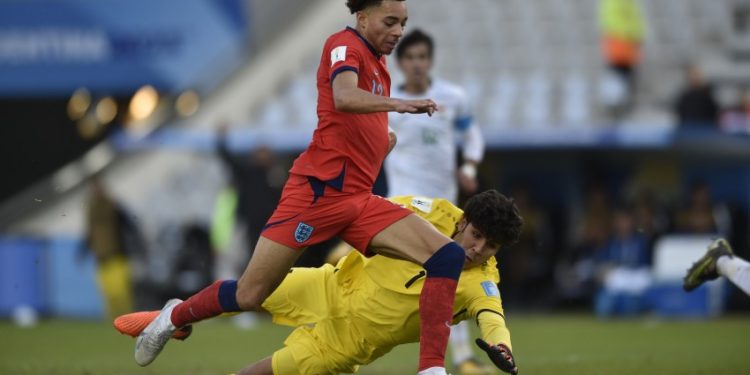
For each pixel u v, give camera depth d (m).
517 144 60.34
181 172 69.56
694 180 64.19
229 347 40.62
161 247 60.66
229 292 21.09
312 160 20.81
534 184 66.69
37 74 70.00
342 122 20.58
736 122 62.00
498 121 62.72
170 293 59.62
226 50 70.50
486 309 20.62
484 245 20.73
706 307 54.88
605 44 68.38
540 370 30.45
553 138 60.00
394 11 20.45
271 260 20.77
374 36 20.58
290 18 73.88
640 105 67.75
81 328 50.25
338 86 19.78
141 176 69.56
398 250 20.45
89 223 56.56
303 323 21.25
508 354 19.58
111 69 69.81
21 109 76.62
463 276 21.16
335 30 72.94
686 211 57.00
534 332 45.38
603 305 55.56
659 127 59.34
